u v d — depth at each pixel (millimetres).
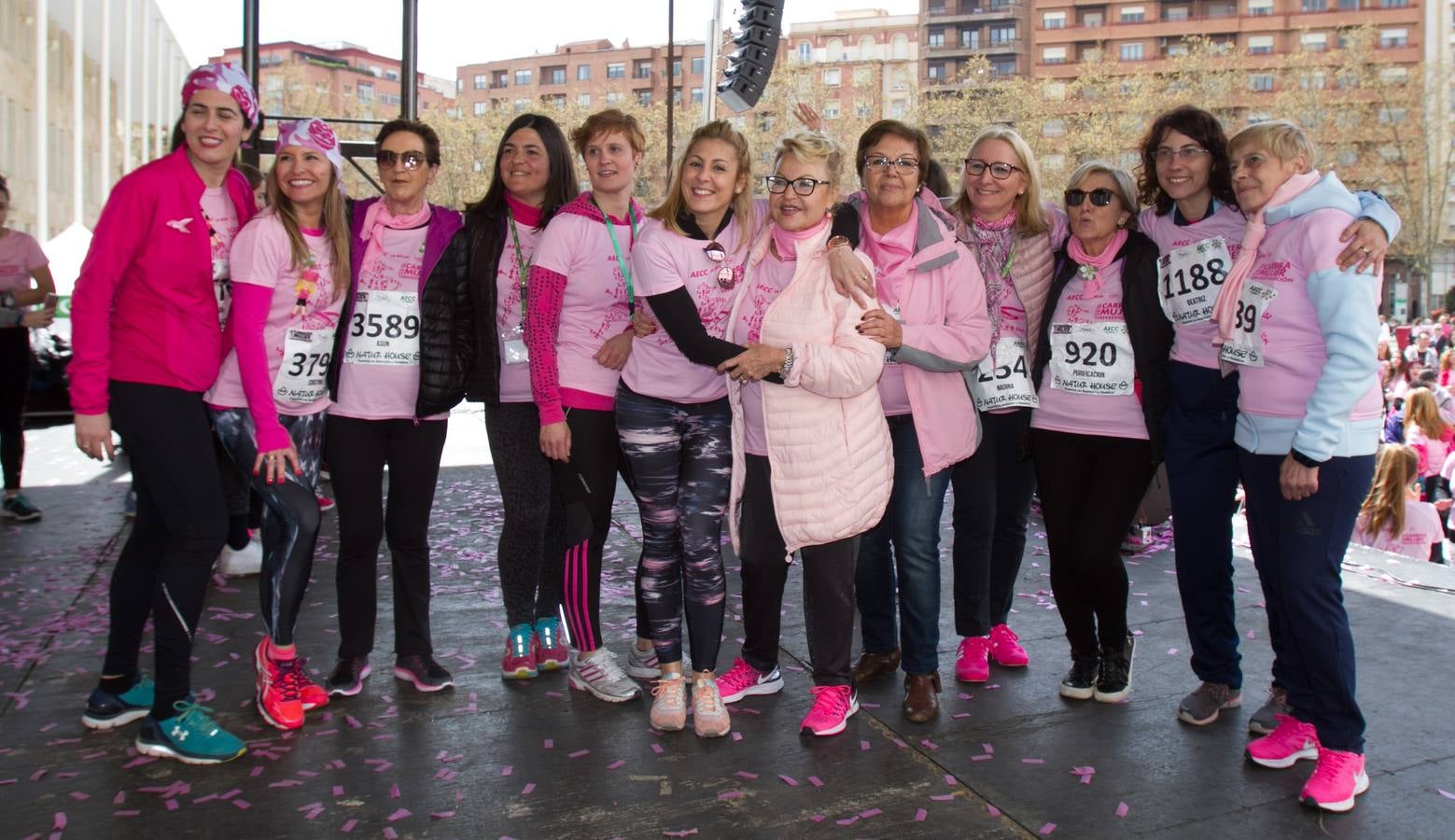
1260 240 2926
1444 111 49000
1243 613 4418
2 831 2533
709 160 2992
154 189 2793
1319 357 2812
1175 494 3264
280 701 3152
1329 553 2760
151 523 3104
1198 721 3230
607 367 3266
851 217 3164
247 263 2926
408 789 2779
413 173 3213
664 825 2596
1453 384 10773
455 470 8086
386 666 3713
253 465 3096
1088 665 3455
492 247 3365
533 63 100625
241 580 4789
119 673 3137
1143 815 2664
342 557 3389
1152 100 50188
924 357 3133
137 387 2842
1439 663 3793
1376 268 2705
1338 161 50375
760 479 3156
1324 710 2752
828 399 3020
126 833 2529
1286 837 2557
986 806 2703
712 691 3184
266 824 2586
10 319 5859
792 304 3000
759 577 3285
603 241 3248
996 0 82062
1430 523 6125
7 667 3621
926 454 3232
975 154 3455
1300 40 66375
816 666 3193
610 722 3238
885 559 3607
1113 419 3285
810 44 86188
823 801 2729
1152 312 3252
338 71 103125
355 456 3301
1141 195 3400
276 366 3082
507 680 3596
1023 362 3457
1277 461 2906
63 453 8562
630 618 4348
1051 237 3518
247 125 2947
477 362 3398
